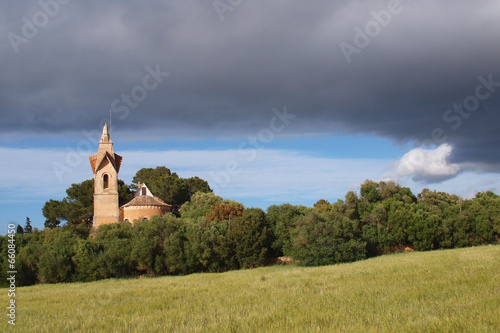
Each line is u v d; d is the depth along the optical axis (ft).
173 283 133.18
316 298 75.46
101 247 210.38
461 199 302.25
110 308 81.71
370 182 349.00
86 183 356.59
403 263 130.31
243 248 228.84
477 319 49.26
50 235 233.55
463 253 162.81
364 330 49.11
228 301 79.66
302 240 217.97
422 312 55.62
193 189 403.75
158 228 218.79
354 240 217.97
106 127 325.21
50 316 77.51
